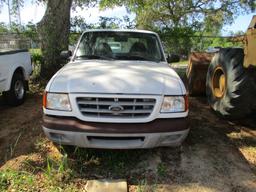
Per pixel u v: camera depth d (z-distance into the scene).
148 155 4.79
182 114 4.28
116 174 4.31
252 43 4.96
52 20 9.62
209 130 5.82
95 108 4.12
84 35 6.11
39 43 10.20
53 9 9.62
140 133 4.07
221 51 6.14
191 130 5.77
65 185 4.02
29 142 5.22
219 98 6.11
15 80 7.30
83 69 4.85
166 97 4.23
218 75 6.32
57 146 5.04
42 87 9.24
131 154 4.78
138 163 4.59
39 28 9.83
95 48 5.84
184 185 4.09
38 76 9.67
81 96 4.12
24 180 4.06
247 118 6.29
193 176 4.30
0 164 4.53
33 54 9.99
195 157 4.80
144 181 4.14
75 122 4.11
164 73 4.80
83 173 4.30
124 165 4.53
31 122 6.16
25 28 12.05
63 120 4.16
